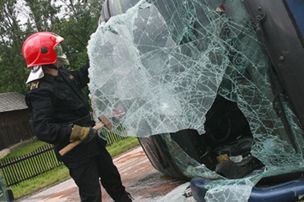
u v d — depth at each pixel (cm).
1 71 5253
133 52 366
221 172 399
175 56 368
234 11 355
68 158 405
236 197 364
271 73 344
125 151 1190
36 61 404
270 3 334
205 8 365
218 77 365
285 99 345
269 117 363
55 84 404
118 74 368
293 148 355
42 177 1537
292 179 363
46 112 388
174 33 369
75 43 4641
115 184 445
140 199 579
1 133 3956
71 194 801
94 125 423
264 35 337
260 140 373
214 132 455
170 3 372
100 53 369
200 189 400
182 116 365
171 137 466
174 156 486
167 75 366
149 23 369
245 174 392
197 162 454
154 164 587
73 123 406
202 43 368
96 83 371
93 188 407
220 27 362
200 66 367
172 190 534
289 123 348
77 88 424
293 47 330
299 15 330
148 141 529
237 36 358
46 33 424
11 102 4184
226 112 449
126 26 368
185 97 366
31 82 407
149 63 366
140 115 369
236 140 459
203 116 366
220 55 364
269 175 368
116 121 377
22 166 1669
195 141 452
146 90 366
